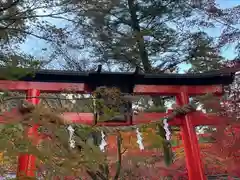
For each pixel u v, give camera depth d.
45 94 5.52
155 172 6.08
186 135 5.42
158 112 5.58
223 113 5.61
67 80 5.39
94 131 2.82
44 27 6.45
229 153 6.15
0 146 2.13
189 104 3.78
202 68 9.24
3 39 5.62
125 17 10.23
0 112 2.41
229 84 5.92
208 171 6.95
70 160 2.52
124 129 3.12
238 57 7.77
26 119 2.40
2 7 5.71
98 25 8.10
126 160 5.34
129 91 5.53
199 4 9.81
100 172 3.59
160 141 3.58
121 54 9.77
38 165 3.23
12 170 4.75
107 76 5.32
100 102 4.51
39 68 5.03
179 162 6.92
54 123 2.51
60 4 6.50
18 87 5.23
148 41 10.17
